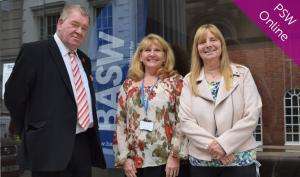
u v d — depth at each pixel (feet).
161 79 10.49
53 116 9.50
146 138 10.22
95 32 15.51
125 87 10.78
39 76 9.61
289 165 12.33
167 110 10.26
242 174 9.15
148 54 10.54
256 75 12.75
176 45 13.05
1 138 16.44
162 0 14.30
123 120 10.73
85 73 10.47
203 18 13.53
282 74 12.51
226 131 9.05
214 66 9.66
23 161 9.87
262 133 12.64
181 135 9.98
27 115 9.80
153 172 10.28
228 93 9.25
